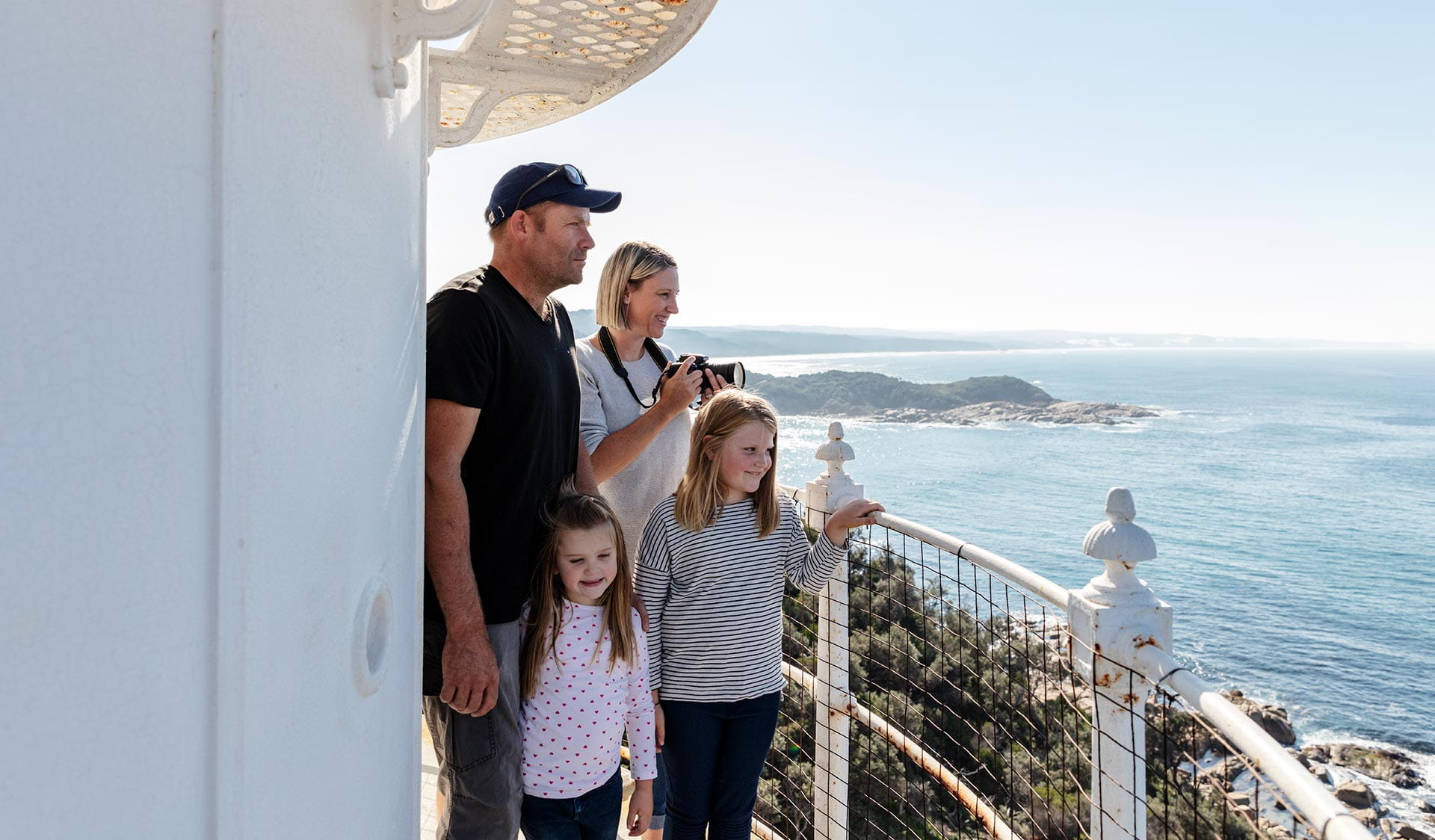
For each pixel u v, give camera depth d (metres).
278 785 0.84
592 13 2.06
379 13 1.07
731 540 2.21
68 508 0.59
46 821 0.58
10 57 0.55
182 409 0.69
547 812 1.93
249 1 0.76
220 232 0.72
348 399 1.02
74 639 0.60
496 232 1.87
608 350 2.49
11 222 0.55
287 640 0.85
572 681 1.89
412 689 1.34
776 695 2.30
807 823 2.87
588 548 1.85
